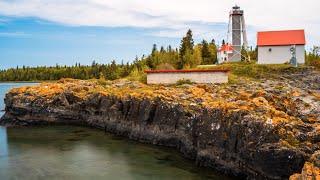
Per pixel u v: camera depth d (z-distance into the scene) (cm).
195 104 5372
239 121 4162
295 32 9144
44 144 6069
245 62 9719
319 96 5631
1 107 11794
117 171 4597
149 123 6050
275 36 9169
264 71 8394
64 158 5219
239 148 4097
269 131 3738
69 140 6334
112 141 6206
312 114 4409
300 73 8269
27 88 8312
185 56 11612
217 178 4228
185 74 7381
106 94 7338
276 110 4256
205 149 4644
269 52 9075
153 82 7569
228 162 4281
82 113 7825
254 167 3800
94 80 9106
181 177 4316
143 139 6094
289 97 5394
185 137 5266
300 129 3703
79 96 7862
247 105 4434
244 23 10612
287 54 8969
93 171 4609
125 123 6581
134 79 8694
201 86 6688
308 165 2975
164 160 5022
